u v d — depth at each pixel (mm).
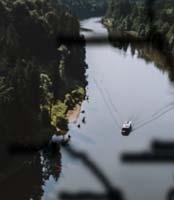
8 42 125938
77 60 153125
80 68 153000
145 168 87312
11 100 91812
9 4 141500
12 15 139125
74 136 105125
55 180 86000
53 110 114625
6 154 88500
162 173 85125
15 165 89062
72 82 140375
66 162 92438
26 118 95062
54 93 124562
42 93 107125
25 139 94250
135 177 84250
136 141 102188
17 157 90688
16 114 92875
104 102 130625
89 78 154750
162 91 141375
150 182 82375
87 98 133125
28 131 96000
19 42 132500
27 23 139500
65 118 113438
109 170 87688
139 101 131250
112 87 145250
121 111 123125
